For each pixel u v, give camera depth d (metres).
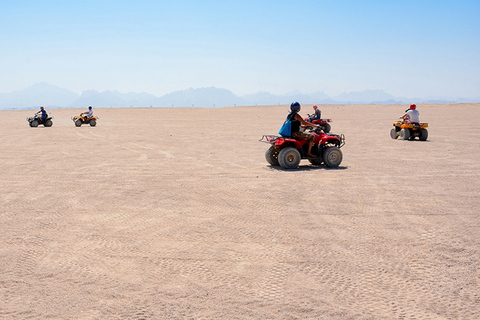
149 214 7.23
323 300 4.13
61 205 7.86
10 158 14.20
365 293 4.28
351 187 9.25
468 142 17.92
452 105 70.75
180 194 8.70
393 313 3.88
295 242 5.79
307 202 7.97
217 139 20.73
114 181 10.11
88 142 19.56
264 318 3.79
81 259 5.23
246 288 4.39
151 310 3.95
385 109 64.44
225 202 8.02
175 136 22.52
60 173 11.25
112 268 4.95
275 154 12.44
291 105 11.93
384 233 6.12
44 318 3.83
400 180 9.95
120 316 3.84
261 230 6.32
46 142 19.66
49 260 5.20
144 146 17.77
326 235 6.07
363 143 18.17
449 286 4.42
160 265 5.03
